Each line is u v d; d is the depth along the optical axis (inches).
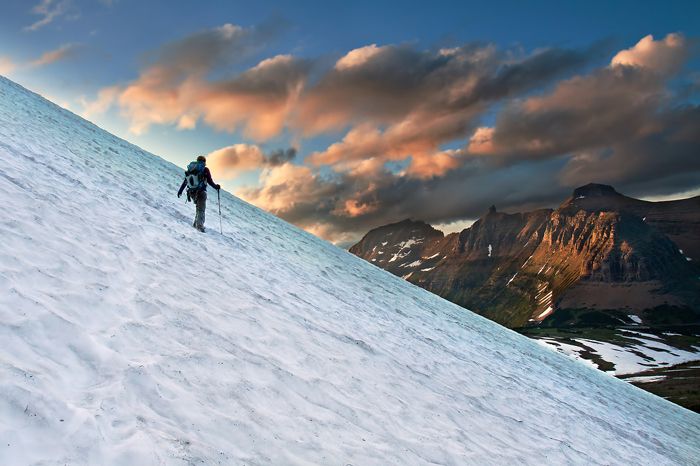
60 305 246.8
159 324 279.1
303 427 244.1
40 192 428.1
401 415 318.0
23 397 167.6
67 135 916.6
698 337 7253.9
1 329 201.9
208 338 289.9
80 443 161.3
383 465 243.8
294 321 409.1
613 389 1082.7
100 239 383.2
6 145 557.6
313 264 860.0
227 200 1247.5
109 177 694.5
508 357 811.4
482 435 347.9
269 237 914.7
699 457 671.1
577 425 508.7
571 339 6988.2
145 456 167.5
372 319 597.9
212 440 197.6
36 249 300.2
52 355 205.0
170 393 215.5
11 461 142.8
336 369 342.0
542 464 339.0
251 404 240.4
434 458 277.4
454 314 1151.6
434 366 490.6
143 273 353.1
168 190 868.0
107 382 203.9
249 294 430.3
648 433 671.1
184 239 530.3
